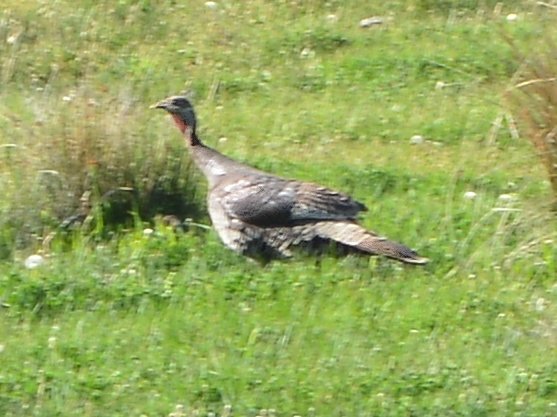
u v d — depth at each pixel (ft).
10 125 52.49
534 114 45.19
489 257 43.24
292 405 35.12
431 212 46.73
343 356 37.32
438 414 34.99
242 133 54.54
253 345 37.86
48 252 43.09
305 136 54.39
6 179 46.62
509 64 60.23
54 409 34.83
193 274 41.50
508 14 65.31
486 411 35.24
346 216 42.65
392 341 38.24
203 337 38.22
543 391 36.22
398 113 56.59
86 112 46.32
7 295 39.99
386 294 40.63
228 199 43.04
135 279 41.19
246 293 40.55
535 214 44.93
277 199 42.50
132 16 64.08
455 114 56.39
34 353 37.19
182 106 45.27
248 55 61.72
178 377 36.17
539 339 38.65
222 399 35.35
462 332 38.91
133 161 45.68
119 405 35.09
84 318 39.09
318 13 65.46
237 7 65.51
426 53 61.62
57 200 45.01
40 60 60.64
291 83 59.52
